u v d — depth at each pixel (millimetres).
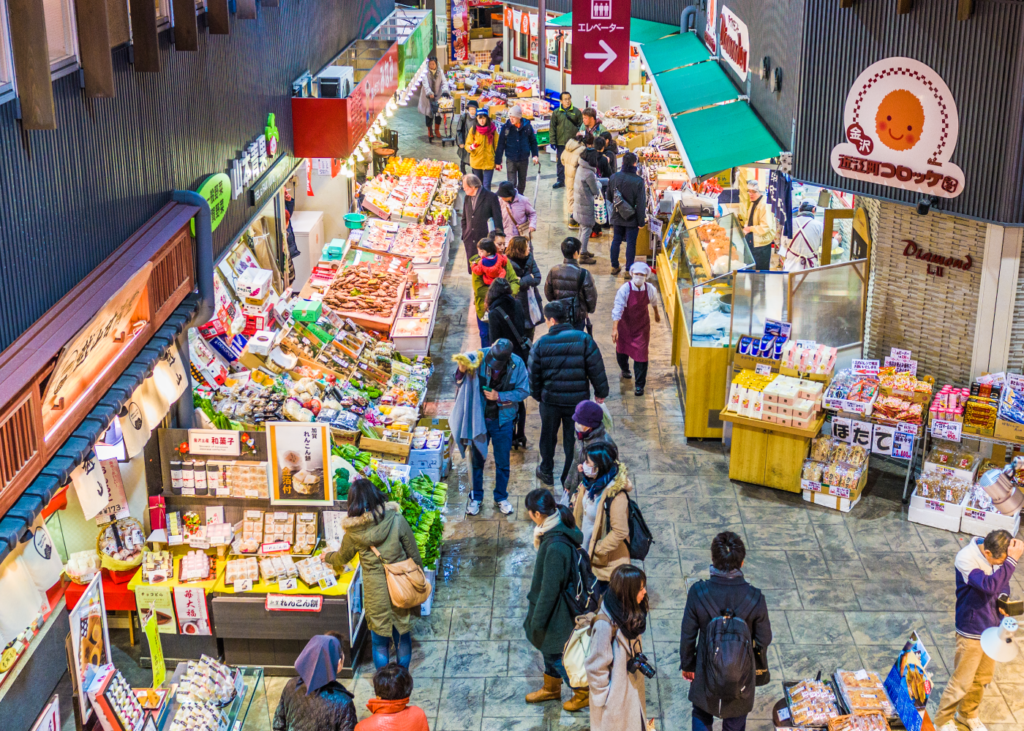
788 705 6008
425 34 17656
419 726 4961
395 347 10727
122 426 5566
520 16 24328
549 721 6164
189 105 6742
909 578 7520
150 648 6512
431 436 8789
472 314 12672
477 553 7906
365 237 12984
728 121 10539
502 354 7934
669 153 15891
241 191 8023
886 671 6531
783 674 6535
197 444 6656
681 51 14500
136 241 5477
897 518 8312
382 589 6215
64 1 4711
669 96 12180
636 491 8766
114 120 5375
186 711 5414
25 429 3797
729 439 9539
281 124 9516
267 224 11031
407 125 23891
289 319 9789
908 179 7793
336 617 6426
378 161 16797
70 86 4785
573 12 13039
